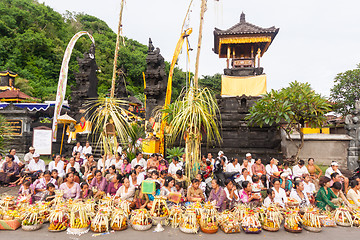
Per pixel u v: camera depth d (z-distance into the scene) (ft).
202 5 20.63
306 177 20.02
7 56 110.32
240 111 40.11
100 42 151.23
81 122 48.29
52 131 44.65
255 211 15.53
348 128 39.04
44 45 120.47
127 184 17.76
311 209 15.52
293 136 41.39
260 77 45.09
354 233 14.55
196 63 20.45
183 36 28.86
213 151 39.17
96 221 14.32
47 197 17.75
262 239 13.58
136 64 147.95
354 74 64.28
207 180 22.06
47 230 14.44
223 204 17.02
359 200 17.47
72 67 124.26
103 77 134.10
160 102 44.04
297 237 13.92
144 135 33.94
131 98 98.27
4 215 15.07
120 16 25.11
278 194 17.46
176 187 18.22
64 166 25.95
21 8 128.47
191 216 14.64
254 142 39.37
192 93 19.51
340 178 20.17
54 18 143.84
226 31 46.88
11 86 88.02
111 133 22.57
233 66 49.42
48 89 107.55
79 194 18.28
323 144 40.42
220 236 13.96
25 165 28.30
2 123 34.78
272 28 45.83
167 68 133.08
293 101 31.86
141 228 14.58
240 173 24.08
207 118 19.70
